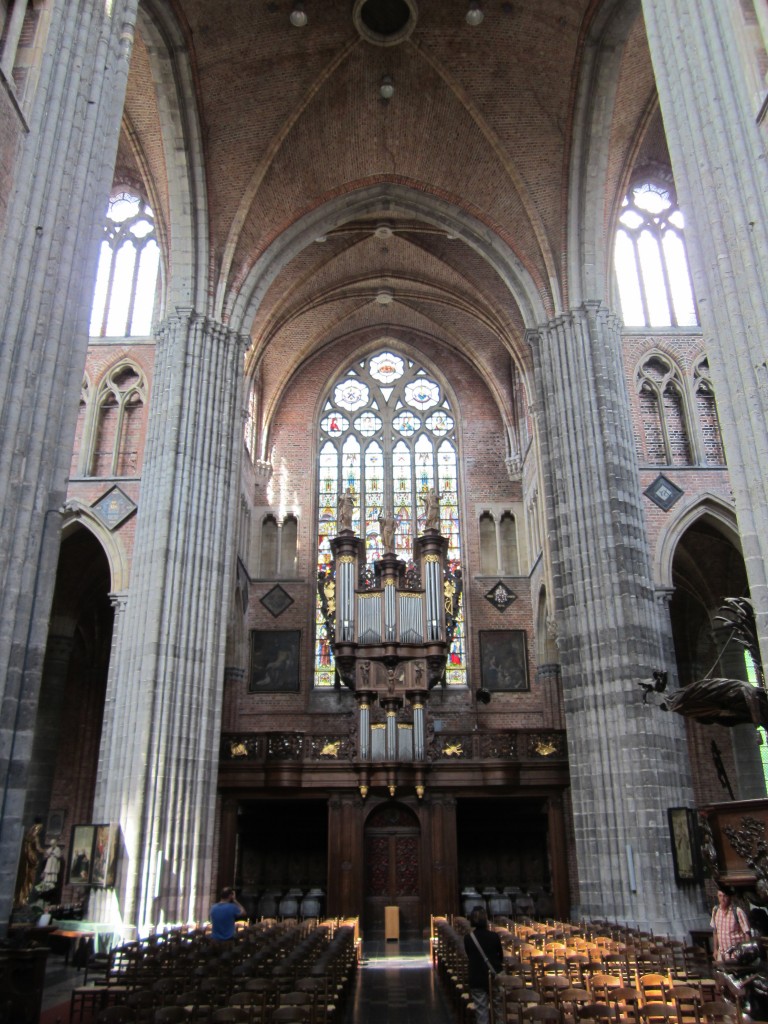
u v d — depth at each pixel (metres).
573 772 21.36
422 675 28.42
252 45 23.31
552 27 23.27
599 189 25.05
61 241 11.88
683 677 31.67
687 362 26.45
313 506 35.00
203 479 22.92
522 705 32.19
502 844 29.78
